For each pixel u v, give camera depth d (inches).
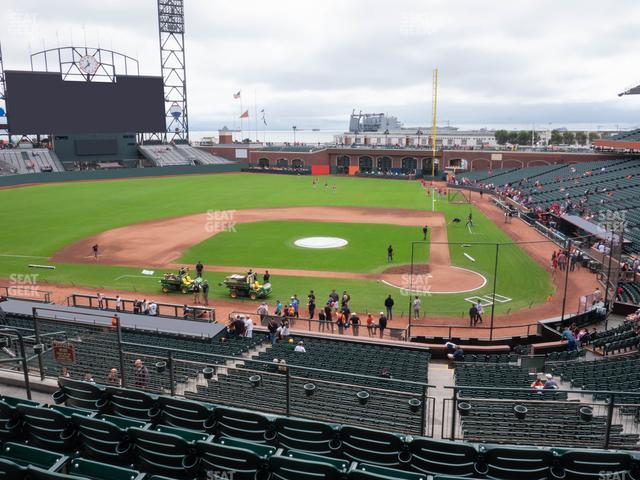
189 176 4151.1
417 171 4200.3
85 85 3794.3
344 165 4547.2
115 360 565.3
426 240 1863.9
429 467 318.0
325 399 506.6
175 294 1309.1
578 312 1106.1
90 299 1135.0
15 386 476.4
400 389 598.5
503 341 982.4
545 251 1717.5
